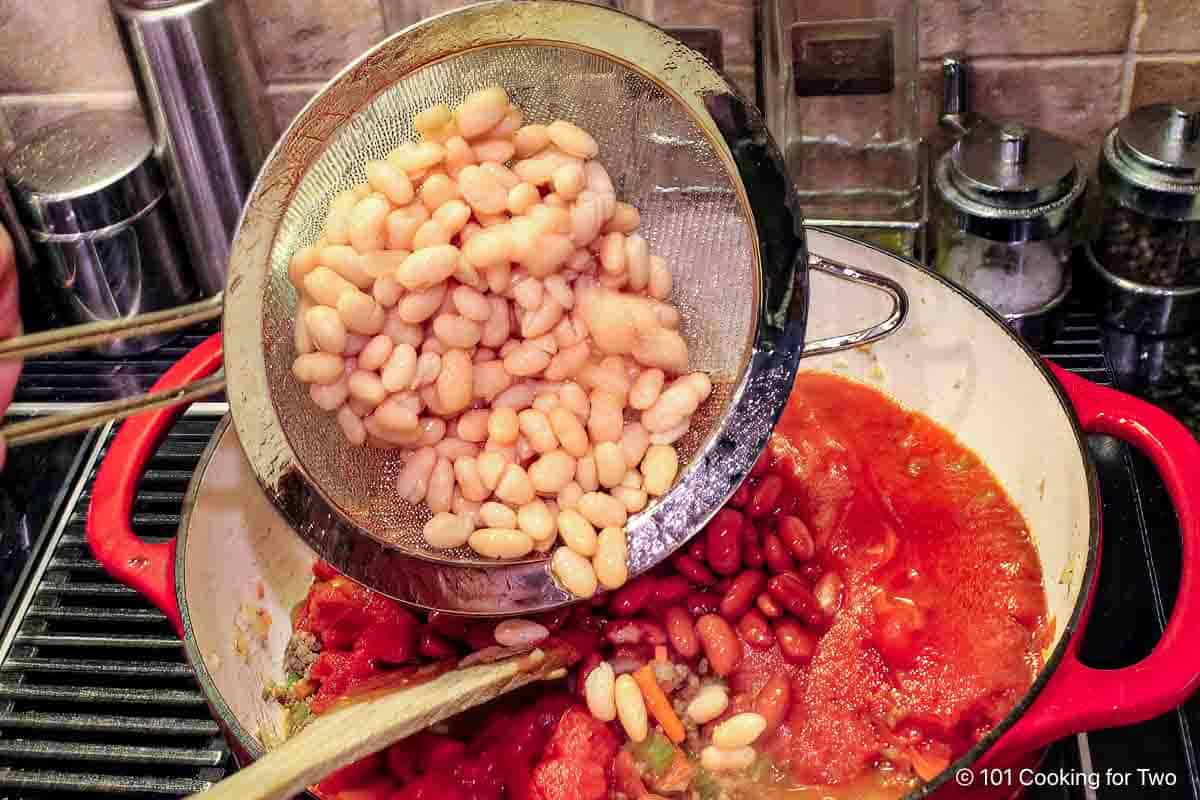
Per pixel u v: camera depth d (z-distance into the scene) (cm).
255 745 43
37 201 60
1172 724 47
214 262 65
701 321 49
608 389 48
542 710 48
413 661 50
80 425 41
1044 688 41
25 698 51
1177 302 59
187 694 51
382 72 41
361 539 46
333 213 43
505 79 43
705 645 50
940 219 59
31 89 67
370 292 44
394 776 47
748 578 51
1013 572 52
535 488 47
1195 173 54
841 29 55
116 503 49
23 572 56
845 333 58
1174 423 48
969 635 49
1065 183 56
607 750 47
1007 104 61
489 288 45
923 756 47
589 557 47
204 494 49
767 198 46
